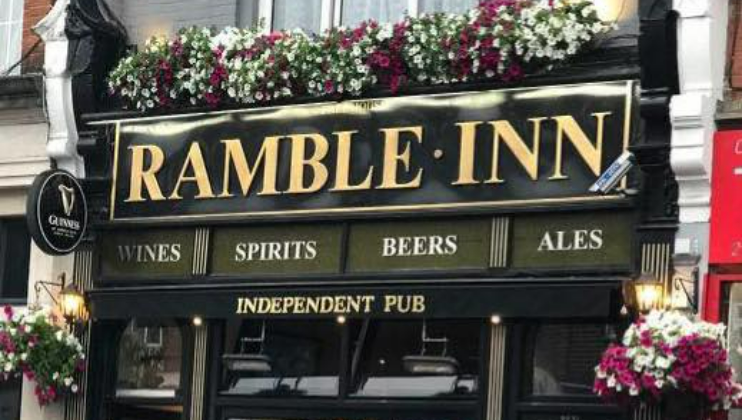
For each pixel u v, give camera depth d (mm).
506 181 12672
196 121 14133
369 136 13312
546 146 12555
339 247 13344
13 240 15141
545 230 12477
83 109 14562
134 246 14336
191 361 13922
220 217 13859
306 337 13508
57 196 14000
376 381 13117
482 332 12633
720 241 11672
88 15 14469
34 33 14820
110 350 14461
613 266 12133
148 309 13805
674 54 11844
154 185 14242
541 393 12406
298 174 13578
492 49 12656
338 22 14227
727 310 11625
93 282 14461
